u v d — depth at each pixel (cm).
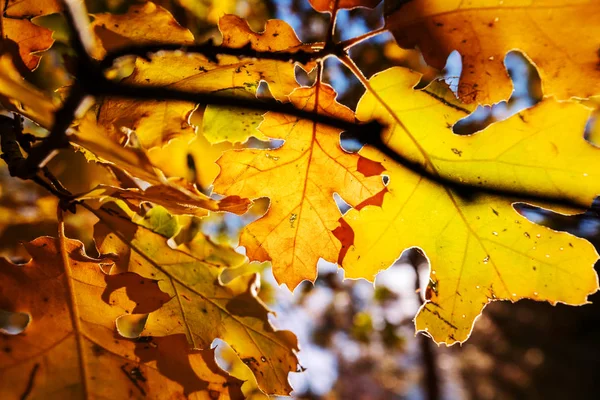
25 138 27
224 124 28
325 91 28
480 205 28
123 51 26
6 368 25
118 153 26
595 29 24
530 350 145
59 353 26
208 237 31
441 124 28
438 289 29
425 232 29
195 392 27
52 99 26
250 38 26
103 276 27
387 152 28
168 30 26
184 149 34
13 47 25
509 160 28
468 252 29
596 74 24
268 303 52
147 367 27
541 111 27
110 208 29
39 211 32
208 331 31
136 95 26
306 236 29
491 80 25
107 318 27
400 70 27
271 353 32
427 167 28
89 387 26
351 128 28
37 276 26
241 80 27
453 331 29
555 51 24
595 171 27
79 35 25
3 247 31
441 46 25
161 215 30
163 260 30
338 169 29
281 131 28
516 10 24
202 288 31
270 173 29
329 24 26
